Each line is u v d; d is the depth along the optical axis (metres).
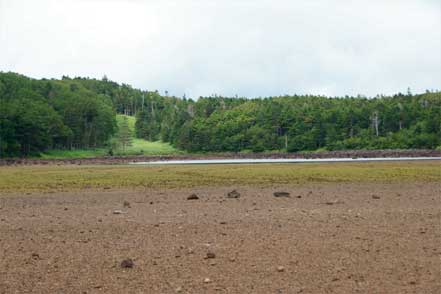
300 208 28.33
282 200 32.62
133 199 34.94
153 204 31.38
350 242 18.70
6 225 23.55
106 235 20.66
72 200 34.94
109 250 17.95
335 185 45.16
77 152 193.50
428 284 13.77
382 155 162.38
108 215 26.45
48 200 35.09
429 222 23.03
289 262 16.03
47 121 181.88
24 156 162.62
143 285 13.91
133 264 15.96
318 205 29.75
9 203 33.50
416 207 28.62
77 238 20.16
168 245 18.59
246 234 20.36
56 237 20.42
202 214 26.14
